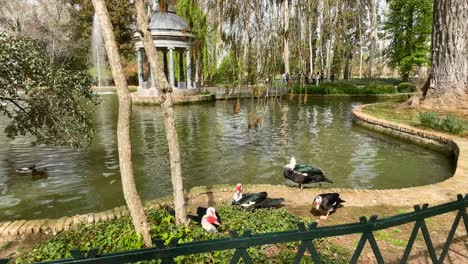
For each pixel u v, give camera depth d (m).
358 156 13.30
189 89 36.12
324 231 2.29
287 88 6.05
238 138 16.86
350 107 29.05
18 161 12.82
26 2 52.84
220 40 5.63
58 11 55.09
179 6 5.27
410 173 11.12
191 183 10.41
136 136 17.66
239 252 2.15
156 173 11.28
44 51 10.34
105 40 4.20
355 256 2.43
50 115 10.21
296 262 2.28
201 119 23.48
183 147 15.10
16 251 5.55
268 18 5.76
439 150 13.52
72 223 6.39
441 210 2.71
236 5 5.55
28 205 8.77
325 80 40.31
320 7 5.66
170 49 36.75
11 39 9.03
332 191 7.98
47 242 5.54
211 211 5.57
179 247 2.01
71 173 11.23
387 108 22.70
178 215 5.57
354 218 6.46
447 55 18.92
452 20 18.39
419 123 16.52
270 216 6.14
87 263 1.88
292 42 5.82
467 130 14.14
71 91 10.42
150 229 5.34
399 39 43.56
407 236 5.56
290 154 13.66
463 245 5.18
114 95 43.06
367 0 5.90
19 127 10.48
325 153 13.80
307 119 22.59
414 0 40.28
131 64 60.81
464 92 18.77
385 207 7.02
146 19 4.59
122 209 6.95
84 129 10.95
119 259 1.93
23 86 9.41
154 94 34.72
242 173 11.30
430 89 20.28
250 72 5.92
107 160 12.73
